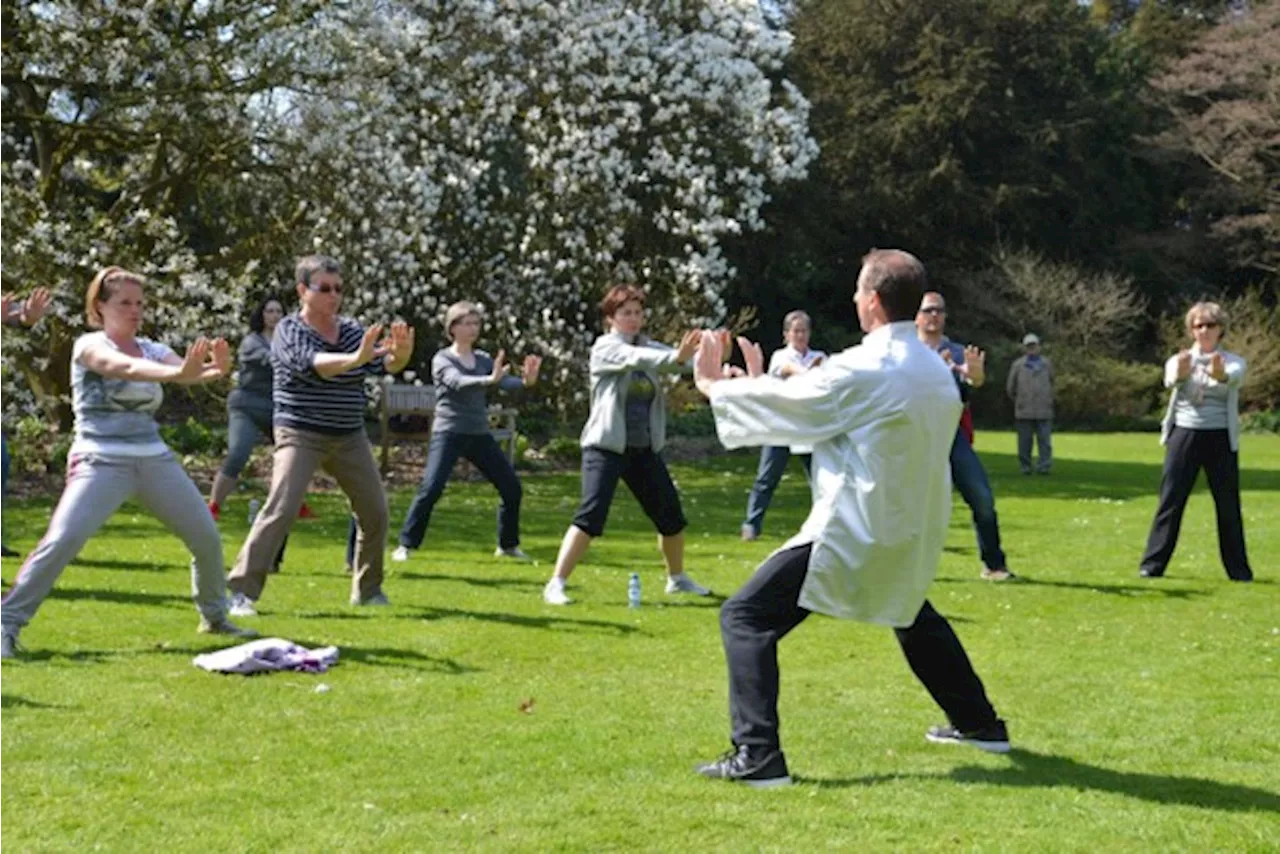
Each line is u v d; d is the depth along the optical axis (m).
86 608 7.92
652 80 21.03
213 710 5.68
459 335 10.67
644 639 7.54
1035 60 44.56
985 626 8.26
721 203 21.89
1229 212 45.41
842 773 5.01
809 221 39.16
